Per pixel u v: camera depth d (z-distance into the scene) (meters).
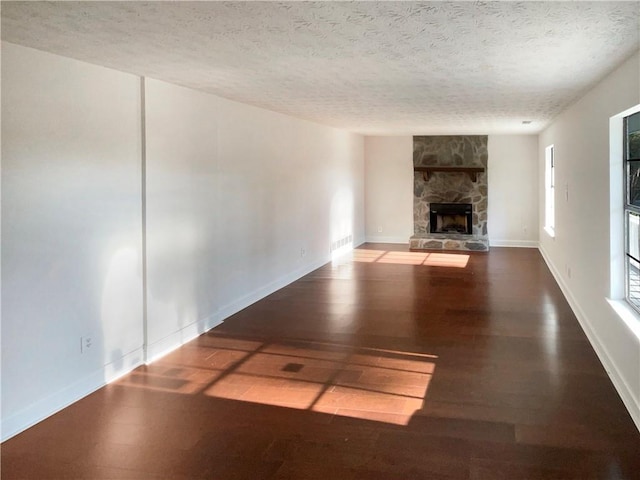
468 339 4.87
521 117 7.21
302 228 7.82
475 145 10.94
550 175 9.13
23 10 2.50
